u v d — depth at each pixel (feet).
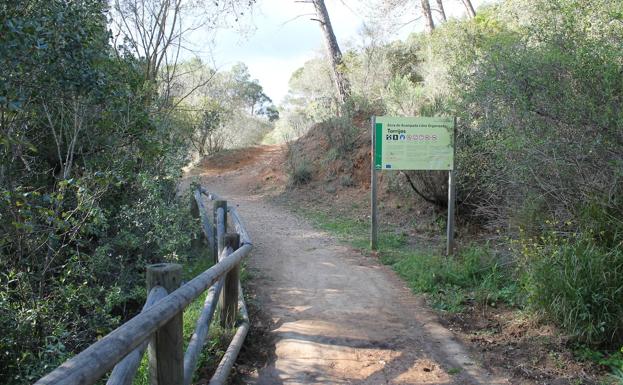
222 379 12.66
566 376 14.12
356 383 13.78
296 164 53.78
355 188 46.73
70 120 24.56
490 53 22.38
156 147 25.88
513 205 22.00
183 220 27.99
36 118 22.39
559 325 16.26
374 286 22.70
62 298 18.54
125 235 24.20
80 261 20.66
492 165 25.12
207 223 29.25
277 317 18.70
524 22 34.55
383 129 28.14
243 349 16.02
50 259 20.38
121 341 7.34
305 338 16.66
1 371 16.62
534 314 17.06
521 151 19.61
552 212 19.45
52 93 20.16
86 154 25.09
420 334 17.19
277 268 25.76
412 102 45.75
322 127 57.98
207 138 83.56
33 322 17.03
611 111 16.88
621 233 16.43
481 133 25.50
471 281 21.95
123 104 24.16
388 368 14.66
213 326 16.49
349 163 49.49
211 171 75.41
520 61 19.67
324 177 50.65
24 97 17.65
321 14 64.23
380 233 34.04
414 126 27.86
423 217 36.50
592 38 19.85
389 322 18.26
